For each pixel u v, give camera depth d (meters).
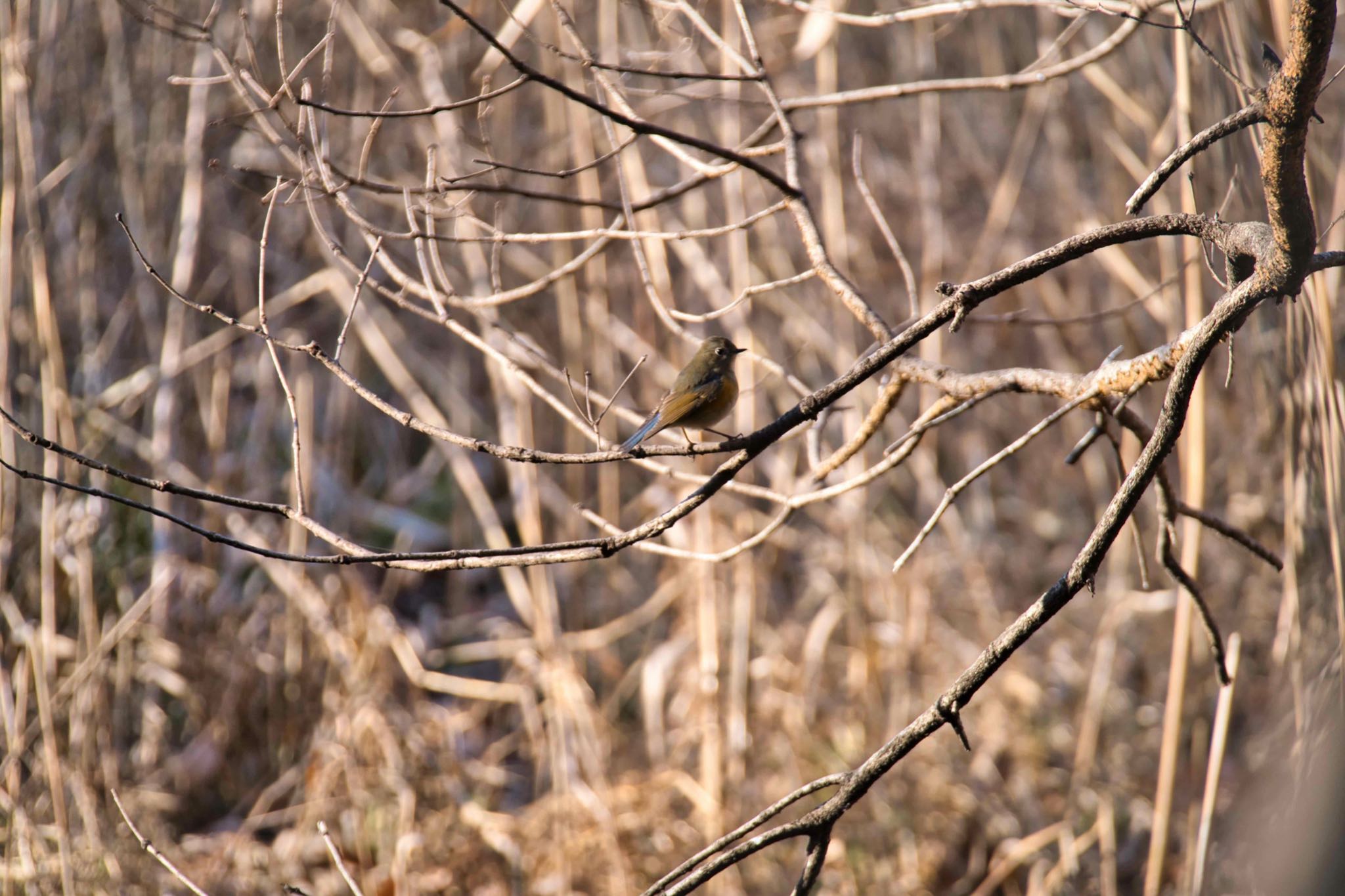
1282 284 4.16
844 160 14.24
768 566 13.01
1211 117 9.24
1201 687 12.29
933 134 13.82
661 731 11.93
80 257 11.81
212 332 12.72
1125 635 13.07
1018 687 12.39
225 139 12.94
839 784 5.16
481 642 13.10
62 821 9.63
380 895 10.70
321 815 11.11
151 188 12.18
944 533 13.77
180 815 11.34
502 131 12.48
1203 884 8.89
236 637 11.97
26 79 10.55
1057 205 14.78
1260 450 12.58
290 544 12.18
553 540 13.20
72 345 12.15
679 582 12.40
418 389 12.25
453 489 13.82
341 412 13.23
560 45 11.83
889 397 6.26
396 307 13.74
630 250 13.44
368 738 11.52
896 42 14.59
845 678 12.59
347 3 11.90
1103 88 11.48
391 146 12.81
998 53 14.66
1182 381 4.46
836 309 13.02
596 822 11.03
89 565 10.90
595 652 13.16
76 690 10.62
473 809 11.32
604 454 4.79
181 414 12.61
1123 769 11.84
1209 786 8.52
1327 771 5.35
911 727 5.05
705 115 13.50
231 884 10.56
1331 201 10.35
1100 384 5.25
